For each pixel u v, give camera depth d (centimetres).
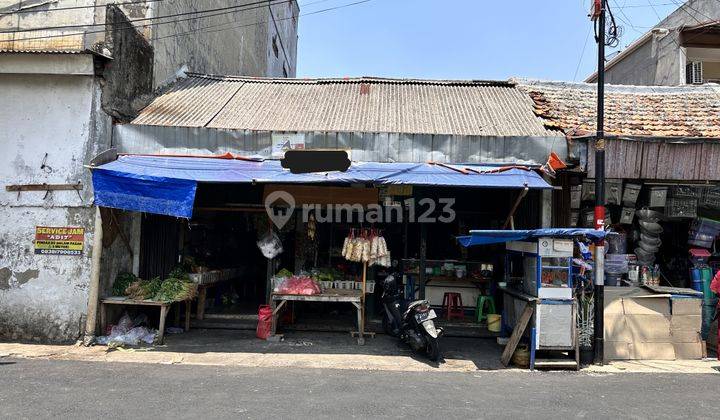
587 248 740
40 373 588
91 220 764
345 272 964
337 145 792
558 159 756
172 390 526
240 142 795
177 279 819
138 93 890
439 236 1009
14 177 775
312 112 921
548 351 700
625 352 736
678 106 957
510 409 489
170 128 792
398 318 781
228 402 488
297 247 941
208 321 897
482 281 924
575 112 925
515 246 767
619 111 934
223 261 1085
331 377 599
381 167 760
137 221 854
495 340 836
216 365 650
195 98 960
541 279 676
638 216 866
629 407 505
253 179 699
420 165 770
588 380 615
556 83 1080
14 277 765
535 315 668
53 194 769
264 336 807
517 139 786
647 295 755
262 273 1122
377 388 554
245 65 1591
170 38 1026
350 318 956
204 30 1227
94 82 773
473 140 790
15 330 759
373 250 791
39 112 779
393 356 717
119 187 705
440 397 524
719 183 813
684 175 777
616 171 773
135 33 873
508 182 703
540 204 845
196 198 910
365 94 1034
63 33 885
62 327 755
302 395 518
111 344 727
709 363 716
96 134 773
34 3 902
